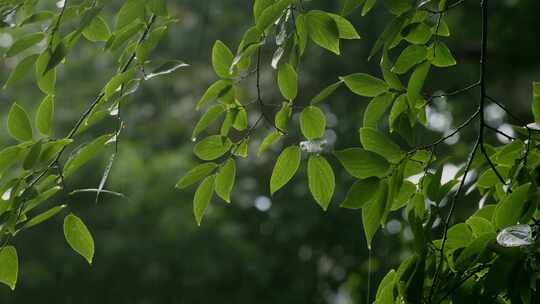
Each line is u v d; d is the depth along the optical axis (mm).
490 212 2705
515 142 2689
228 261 9383
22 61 2592
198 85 9969
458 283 2443
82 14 2643
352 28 2521
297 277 10141
